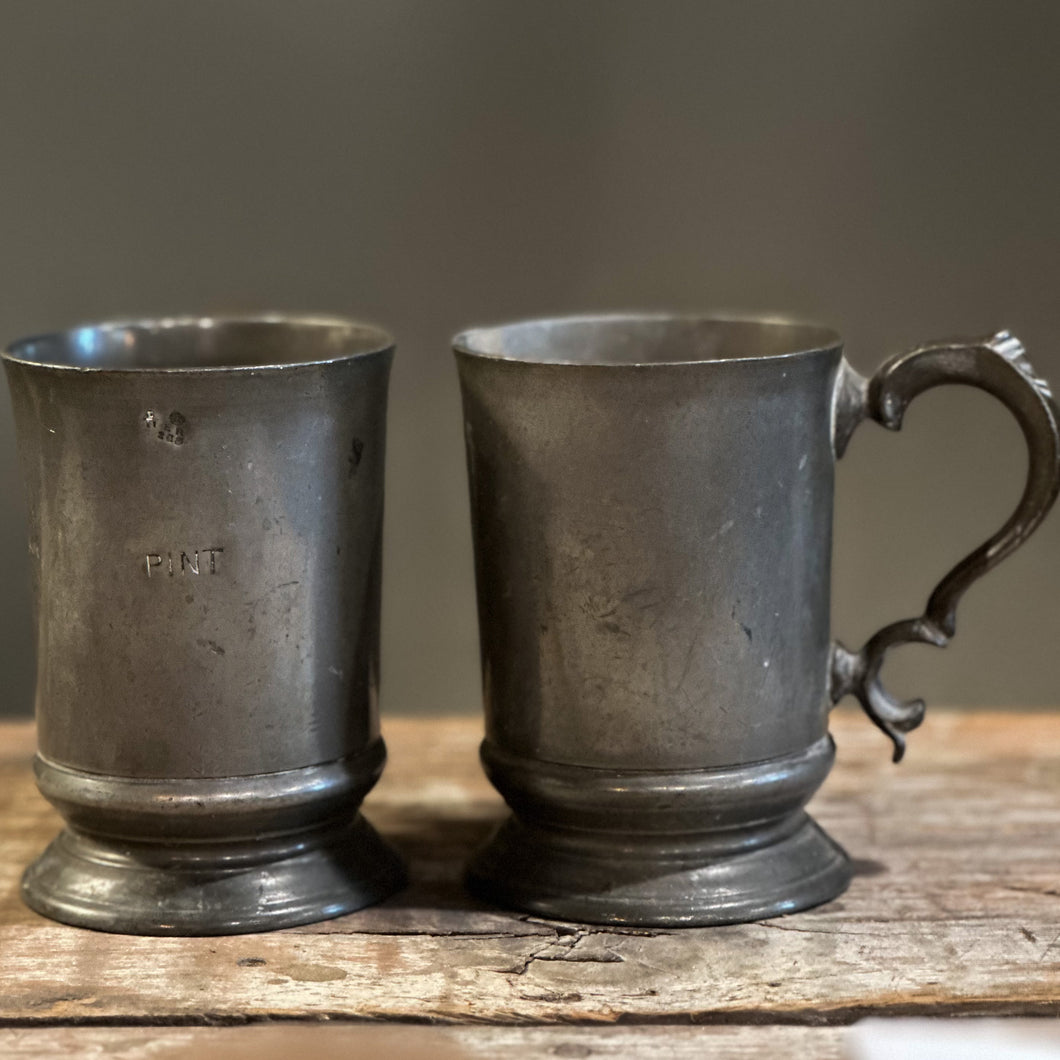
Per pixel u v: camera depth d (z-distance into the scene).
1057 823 0.78
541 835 0.73
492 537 0.71
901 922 0.71
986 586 1.09
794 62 1.02
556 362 0.69
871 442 1.07
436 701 1.08
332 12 1.01
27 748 0.85
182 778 0.70
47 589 0.70
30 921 0.72
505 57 1.01
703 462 0.69
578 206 1.03
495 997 0.67
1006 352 0.71
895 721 0.74
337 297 1.04
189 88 1.02
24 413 0.70
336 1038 0.66
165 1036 0.66
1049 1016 0.67
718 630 0.70
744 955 0.69
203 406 0.68
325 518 0.70
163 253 1.03
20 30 1.01
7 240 1.03
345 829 0.73
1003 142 1.03
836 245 1.03
